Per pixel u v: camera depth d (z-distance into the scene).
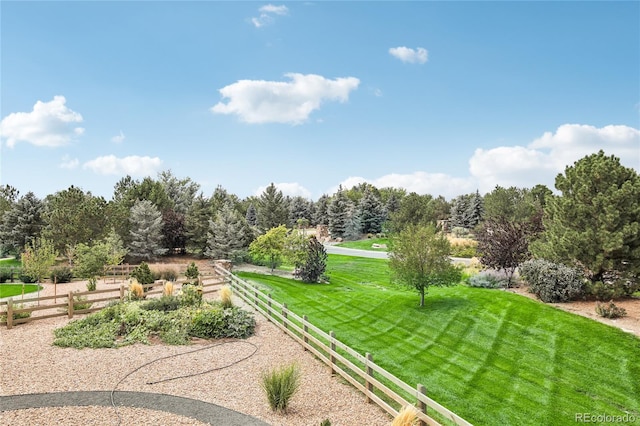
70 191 39.94
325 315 19.58
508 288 21.72
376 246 54.81
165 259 41.53
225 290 18.39
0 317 16.31
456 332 16.11
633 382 11.63
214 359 12.75
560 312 16.73
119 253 32.84
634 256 17.25
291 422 8.78
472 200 67.12
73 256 33.75
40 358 12.48
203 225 41.84
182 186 68.69
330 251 50.59
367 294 23.38
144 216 40.41
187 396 9.96
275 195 55.34
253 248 33.88
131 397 9.83
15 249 45.34
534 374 12.45
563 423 9.91
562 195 19.42
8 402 9.43
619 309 16.08
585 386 11.65
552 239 19.30
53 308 18.62
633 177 17.88
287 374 9.71
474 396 11.26
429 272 19.03
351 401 9.97
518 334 15.28
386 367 13.25
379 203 67.38
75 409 9.12
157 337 14.88
